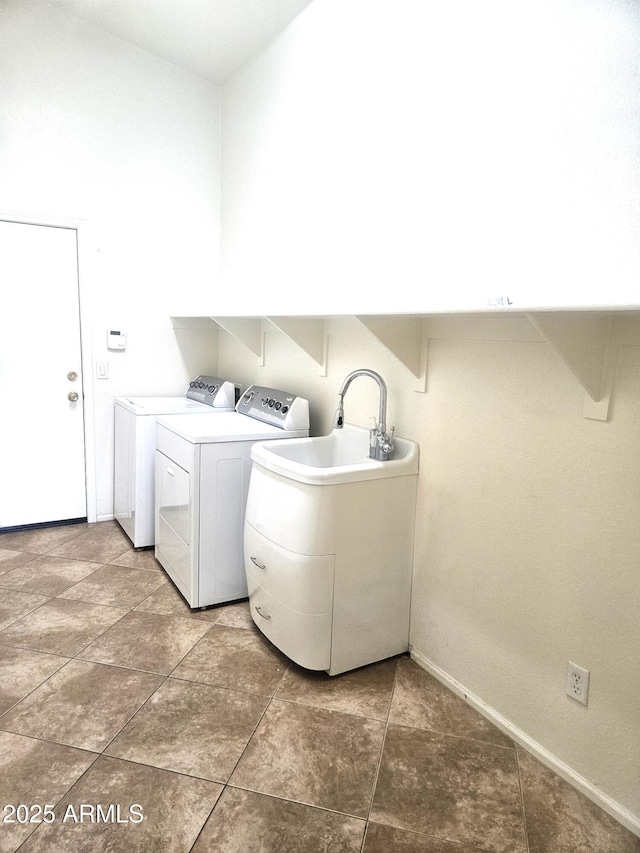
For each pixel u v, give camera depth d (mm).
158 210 3576
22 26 2990
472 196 1873
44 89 3094
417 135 2109
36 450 3396
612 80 1412
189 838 1365
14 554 3051
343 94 2527
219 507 2451
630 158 1378
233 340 3717
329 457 2523
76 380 3467
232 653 2160
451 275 1977
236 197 3584
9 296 3188
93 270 3398
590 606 1504
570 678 1567
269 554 2068
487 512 1814
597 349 1414
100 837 1358
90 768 1568
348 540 1966
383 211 2312
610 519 1440
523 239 1688
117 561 2992
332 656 2012
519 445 1689
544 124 1605
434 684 2031
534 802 1510
